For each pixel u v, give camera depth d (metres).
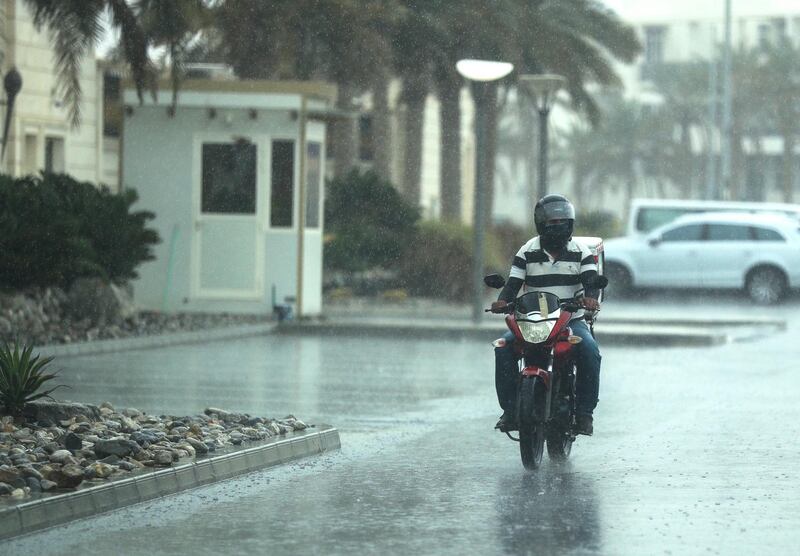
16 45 78.38
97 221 58.47
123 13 57.84
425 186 163.62
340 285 86.75
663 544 19.38
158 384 40.66
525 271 26.70
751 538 19.80
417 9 90.69
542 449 26.64
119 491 22.25
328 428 29.61
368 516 21.53
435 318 71.44
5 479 21.47
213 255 66.25
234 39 81.62
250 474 25.73
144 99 65.75
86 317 56.22
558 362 26.06
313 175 67.25
